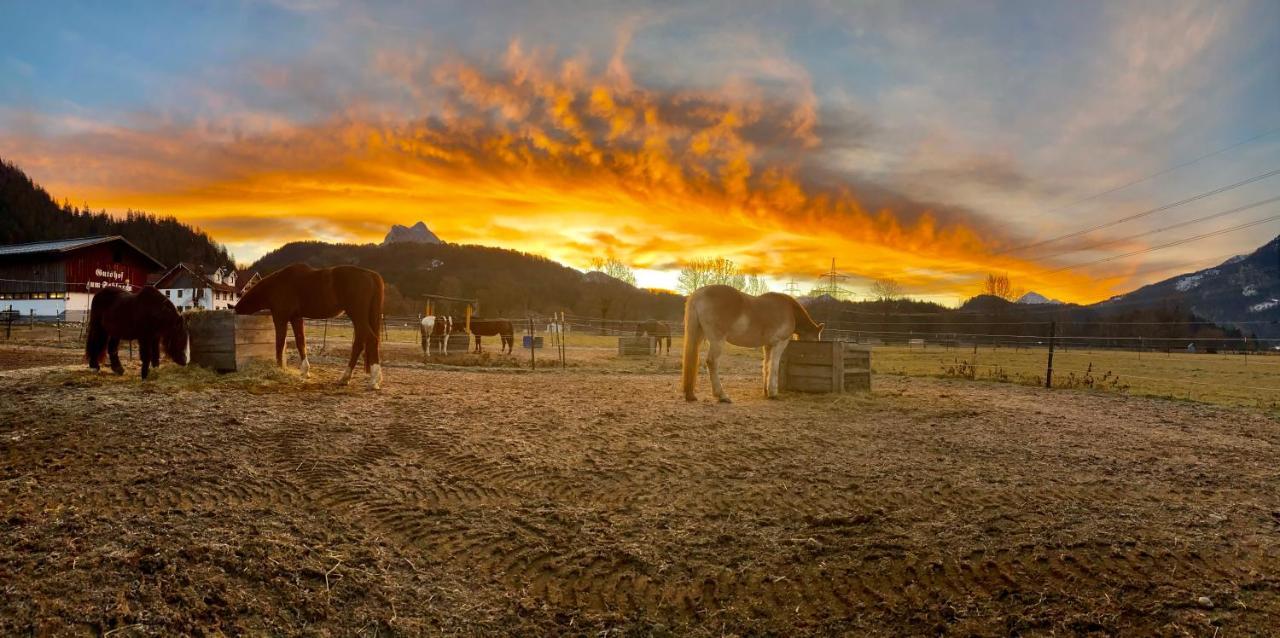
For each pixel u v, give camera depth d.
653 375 14.85
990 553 3.97
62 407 6.12
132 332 8.11
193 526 3.84
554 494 4.88
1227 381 16.84
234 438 5.62
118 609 2.98
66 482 4.39
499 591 3.54
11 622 2.82
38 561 3.30
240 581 3.33
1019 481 5.41
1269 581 3.66
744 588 3.62
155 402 6.62
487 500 4.71
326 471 5.05
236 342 9.07
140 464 4.82
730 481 5.25
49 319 29.77
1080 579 3.67
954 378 15.50
